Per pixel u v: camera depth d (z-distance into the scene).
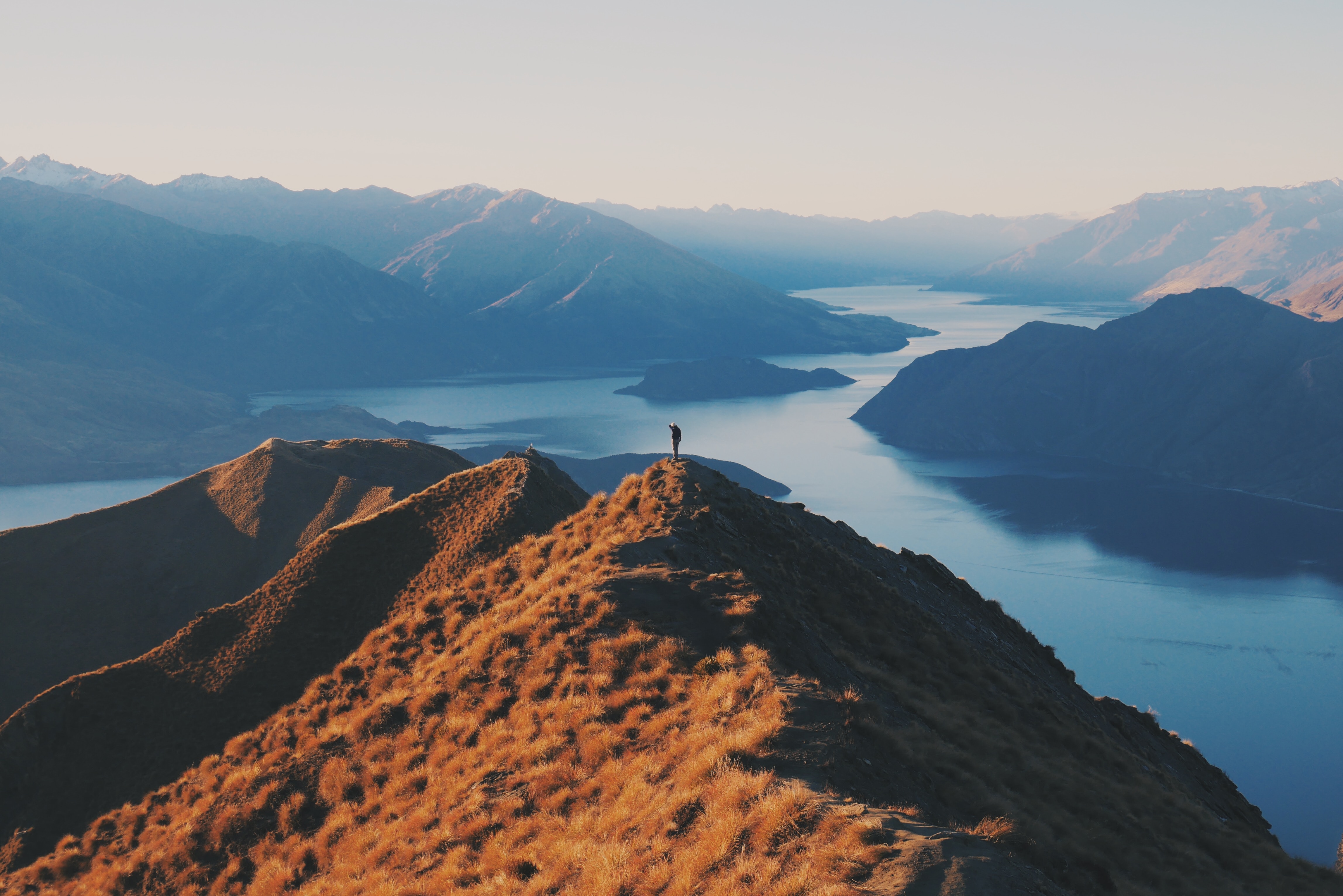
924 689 33.44
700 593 31.44
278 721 37.41
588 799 22.33
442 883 21.56
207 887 29.17
